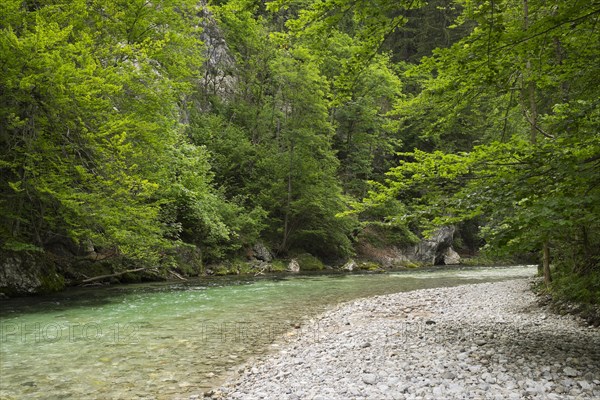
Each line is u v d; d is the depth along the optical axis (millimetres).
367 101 36688
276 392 5559
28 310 11953
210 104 36656
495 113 14938
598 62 7383
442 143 35219
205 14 38594
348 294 16266
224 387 6059
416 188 7047
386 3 5617
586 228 8609
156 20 19703
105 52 15367
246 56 40344
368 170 37281
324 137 31500
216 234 24125
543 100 13117
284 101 35250
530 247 5535
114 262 19062
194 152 24453
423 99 10133
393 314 11664
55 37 11828
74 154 13906
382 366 6352
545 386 5031
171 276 21797
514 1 11461
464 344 7488
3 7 12492
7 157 13648
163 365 7234
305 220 32188
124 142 15234
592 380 5254
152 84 17078
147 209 14734
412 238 36125
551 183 5602
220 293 15992
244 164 32750
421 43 46188
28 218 15367
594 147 5477
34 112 12992
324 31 6223
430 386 5262
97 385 6262
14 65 11898
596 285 8906
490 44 5879
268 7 6156
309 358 7316
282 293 16266
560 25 5809
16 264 14680
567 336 7840
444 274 25609
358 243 35625
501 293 15031
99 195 13164
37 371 6852
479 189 6203
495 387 5070
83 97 12320
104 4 17078
